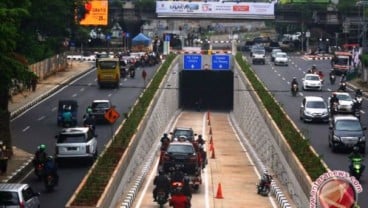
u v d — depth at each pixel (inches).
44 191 1871.3
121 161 1904.5
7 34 1728.6
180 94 5064.0
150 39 7012.8
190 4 6240.2
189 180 1862.7
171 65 4426.7
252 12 6264.8
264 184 1991.9
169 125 3892.7
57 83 4298.7
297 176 1804.9
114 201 1713.8
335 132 2369.6
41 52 3216.0
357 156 1959.9
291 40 7308.1
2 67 1793.8
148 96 3243.1
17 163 2206.0
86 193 1556.3
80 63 5561.0
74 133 2220.7
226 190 2062.0
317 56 6328.7
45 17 3398.1
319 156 1940.2
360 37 5620.1
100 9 5388.8
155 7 6486.2
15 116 3225.9
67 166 2222.0
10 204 1350.9
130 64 4849.9
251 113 3289.9
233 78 4884.4
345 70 4815.5
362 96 3764.8
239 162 2642.7
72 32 4436.5
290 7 6569.9
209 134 3481.8
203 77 5088.6
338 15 6643.7
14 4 1956.2
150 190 2042.3
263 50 5708.7
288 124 2400.3
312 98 3107.8
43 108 3479.3
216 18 6235.2
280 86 4232.3
